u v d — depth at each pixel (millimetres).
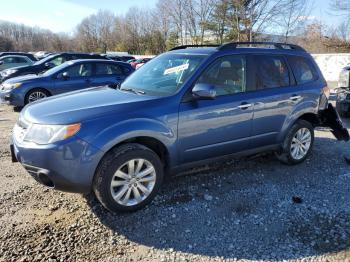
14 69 14422
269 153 5594
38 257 3119
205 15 37844
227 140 4516
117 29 71750
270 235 3549
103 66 10828
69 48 85688
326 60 24031
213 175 4953
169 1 43062
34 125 3584
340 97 8852
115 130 3607
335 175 5117
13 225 3596
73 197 4219
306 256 3227
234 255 3242
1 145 6273
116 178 3719
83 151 3480
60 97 4270
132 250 3283
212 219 3820
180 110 4039
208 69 4348
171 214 3893
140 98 4020
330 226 3717
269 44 5152
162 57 5016
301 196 4402
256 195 4391
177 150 4105
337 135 6039
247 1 26062
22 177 4789
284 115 5082
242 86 4652
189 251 3291
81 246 3307
